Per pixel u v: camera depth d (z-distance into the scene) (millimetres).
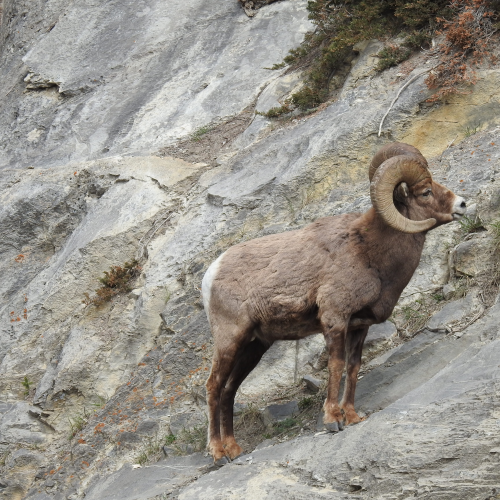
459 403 19828
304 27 54562
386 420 20703
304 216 34406
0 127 57344
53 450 33562
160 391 31766
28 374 38000
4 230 47031
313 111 42688
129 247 40188
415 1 41406
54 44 61375
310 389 27719
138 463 28828
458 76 36125
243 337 24484
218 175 41250
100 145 51281
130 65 57344
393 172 21578
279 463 21562
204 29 58219
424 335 25922
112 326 36562
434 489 17750
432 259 29391
